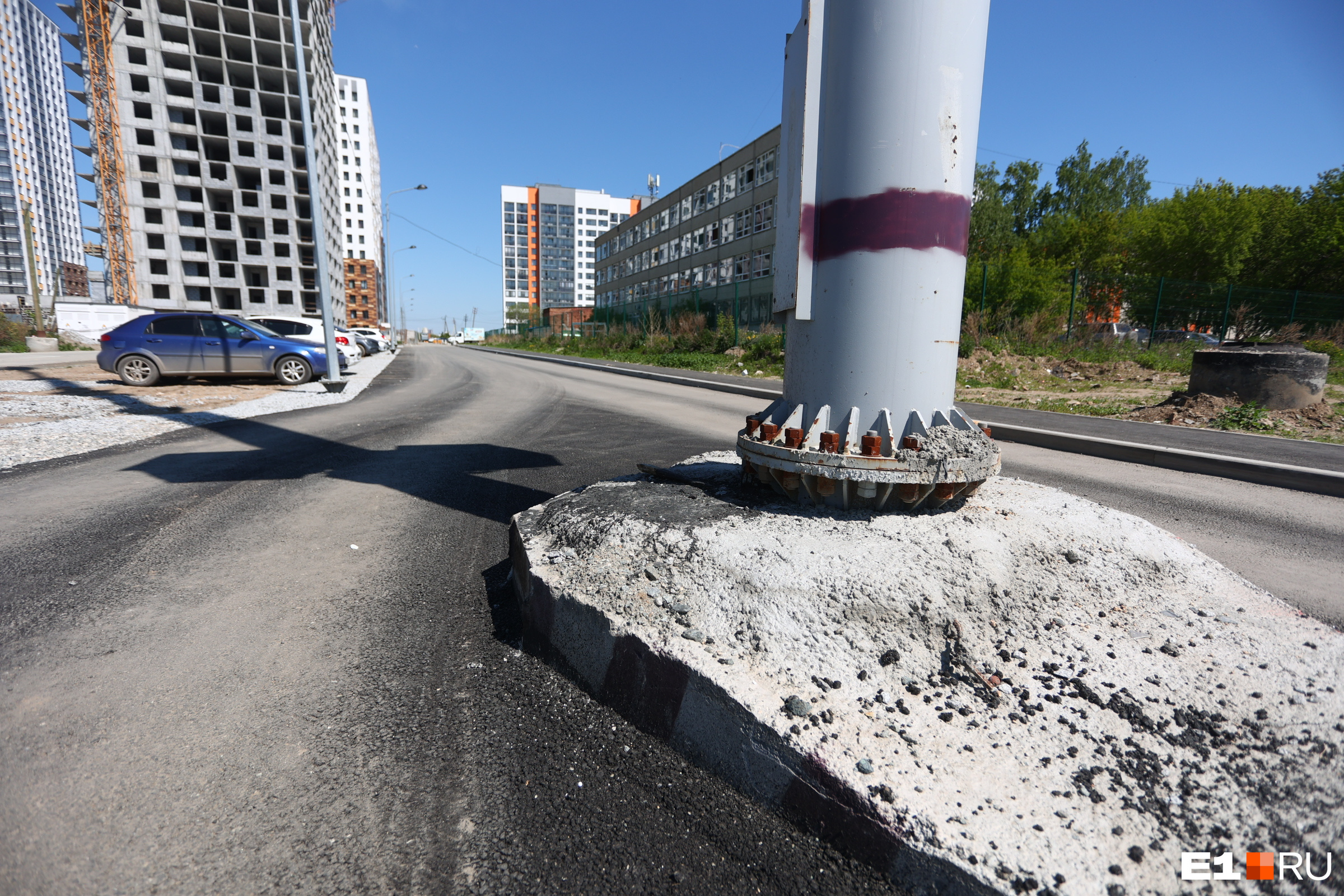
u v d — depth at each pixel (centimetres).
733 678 181
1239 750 164
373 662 237
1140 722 175
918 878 138
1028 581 229
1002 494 315
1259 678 194
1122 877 129
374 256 12294
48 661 234
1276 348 964
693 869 147
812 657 193
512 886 142
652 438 739
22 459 571
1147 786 153
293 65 6150
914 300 243
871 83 233
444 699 213
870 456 240
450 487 498
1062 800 148
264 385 1327
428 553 351
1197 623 225
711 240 4303
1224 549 379
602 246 6962
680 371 1983
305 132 1238
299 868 145
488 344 7419
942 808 145
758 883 143
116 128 5744
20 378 1323
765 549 228
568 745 190
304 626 265
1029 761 161
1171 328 2152
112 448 636
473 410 1005
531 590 251
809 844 153
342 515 423
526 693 217
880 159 236
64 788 169
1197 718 177
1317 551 379
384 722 201
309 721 201
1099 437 728
